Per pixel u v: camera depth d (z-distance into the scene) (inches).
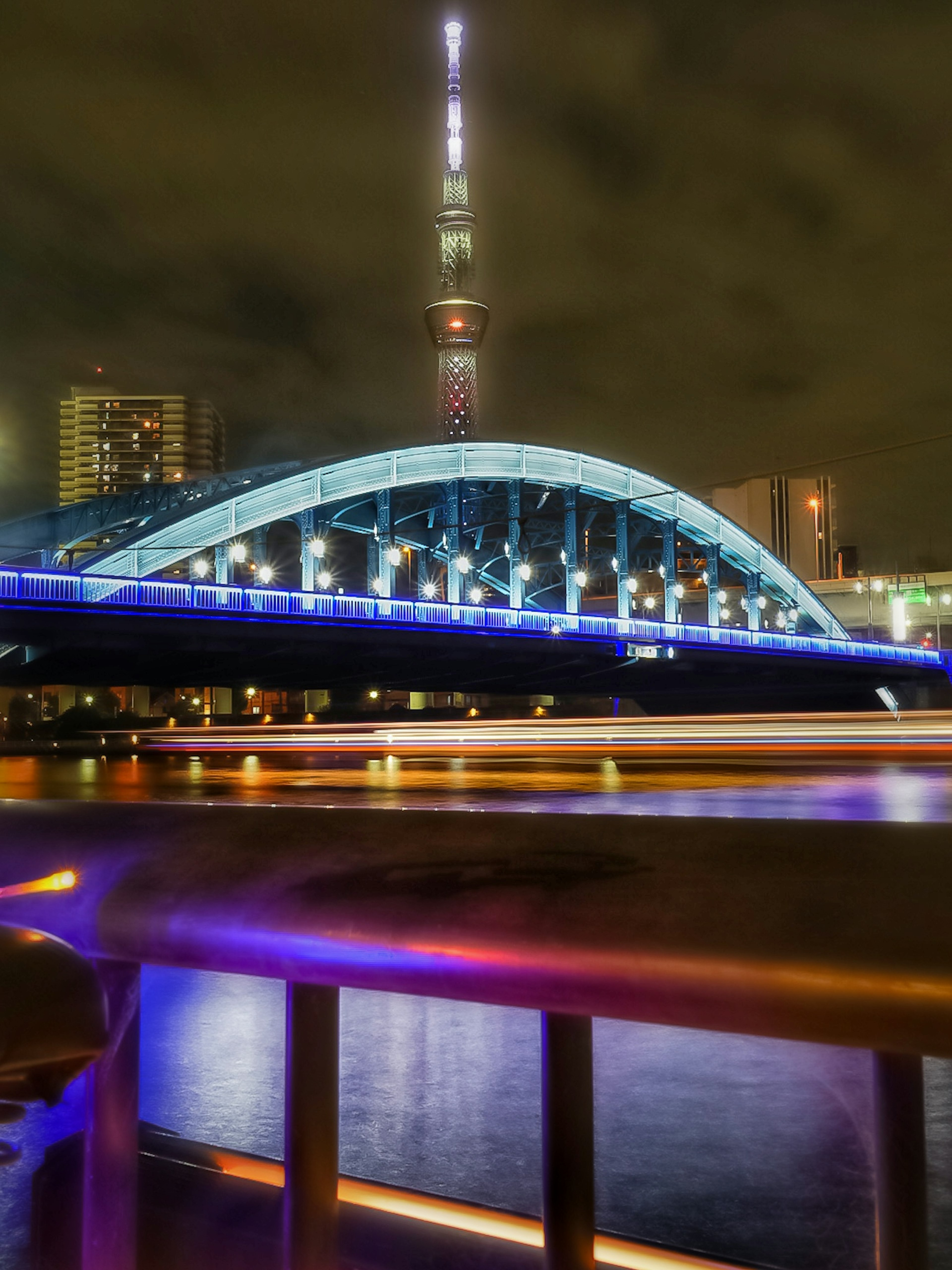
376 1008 177.9
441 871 45.0
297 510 3690.9
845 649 4500.5
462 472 4237.2
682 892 39.9
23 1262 74.7
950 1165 105.5
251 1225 56.2
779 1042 152.2
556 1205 43.1
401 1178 104.6
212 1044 156.6
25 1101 34.6
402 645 3102.9
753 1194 98.9
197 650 2694.4
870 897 36.8
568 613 3533.5
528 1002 41.9
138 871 52.0
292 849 49.4
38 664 2876.5
